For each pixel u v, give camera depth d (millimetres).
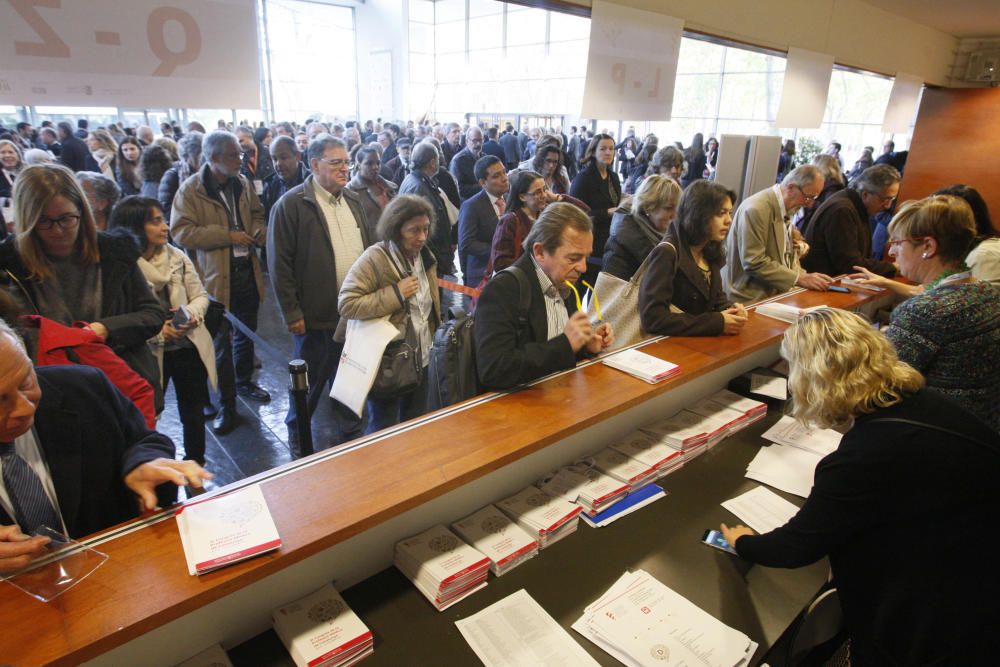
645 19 2867
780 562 1114
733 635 1026
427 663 939
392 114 15070
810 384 1130
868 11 4676
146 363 1843
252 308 3045
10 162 3572
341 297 2146
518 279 1503
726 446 1706
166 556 829
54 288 1616
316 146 2441
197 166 3330
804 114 4324
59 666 664
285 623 942
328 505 951
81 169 4434
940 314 1624
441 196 3744
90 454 1040
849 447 1052
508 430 1230
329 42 14375
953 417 1030
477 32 15039
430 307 2422
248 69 1622
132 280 1808
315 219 2457
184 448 2424
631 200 2438
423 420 1270
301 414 1665
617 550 1245
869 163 7961
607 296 2273
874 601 1057
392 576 1120
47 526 927
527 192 2805
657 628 1027
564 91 13703
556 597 1103
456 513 1246
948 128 5363
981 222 2578
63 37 1307
